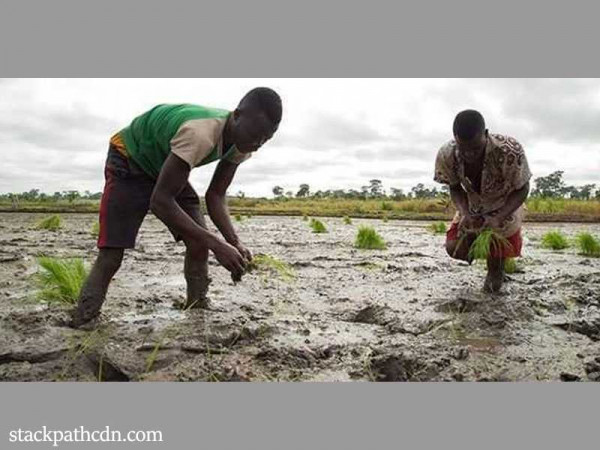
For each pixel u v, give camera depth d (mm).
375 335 3768
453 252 5109
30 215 23766
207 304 4191
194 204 4012
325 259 7469
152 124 3547
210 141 3316
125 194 3639
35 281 5352
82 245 8992
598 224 19188
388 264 6910
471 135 4184
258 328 3641
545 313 4332
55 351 3141
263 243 10148
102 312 3992
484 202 4781
